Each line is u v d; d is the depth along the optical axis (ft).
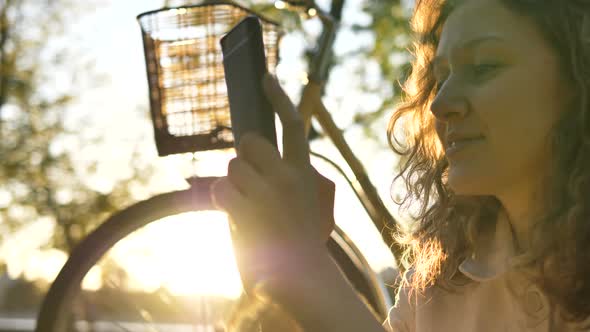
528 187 2.90
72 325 9.36
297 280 2.33
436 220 3.64
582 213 2.82
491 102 2.75
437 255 3.57
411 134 3.86
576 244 2.87
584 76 2.76
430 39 3.57
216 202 2.44
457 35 2.84
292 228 2.35
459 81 2.81
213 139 8.18
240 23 2.77
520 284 3.11
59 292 8.97
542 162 2.84
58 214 25.35
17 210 25.45
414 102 3.76
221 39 2.93
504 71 2.77
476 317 3.32
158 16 8.17
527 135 2.78
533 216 2.99
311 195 2.39
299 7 8.43
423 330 3.57
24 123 27.58
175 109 8.25
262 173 2.36
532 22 2.77
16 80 28.45
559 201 2.87
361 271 8.38
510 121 2.76
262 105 2.59
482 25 2.80
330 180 2.65
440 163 3.74
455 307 3.47
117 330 9.53
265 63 2.66
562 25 2.76
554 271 2.92
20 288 23.34
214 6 8.11
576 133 2.79
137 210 8.98
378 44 23.62
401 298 3.91
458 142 2.83
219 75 8.19
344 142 8.34
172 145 8.27
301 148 2.41
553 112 2.79
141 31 8.23
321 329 2.33
